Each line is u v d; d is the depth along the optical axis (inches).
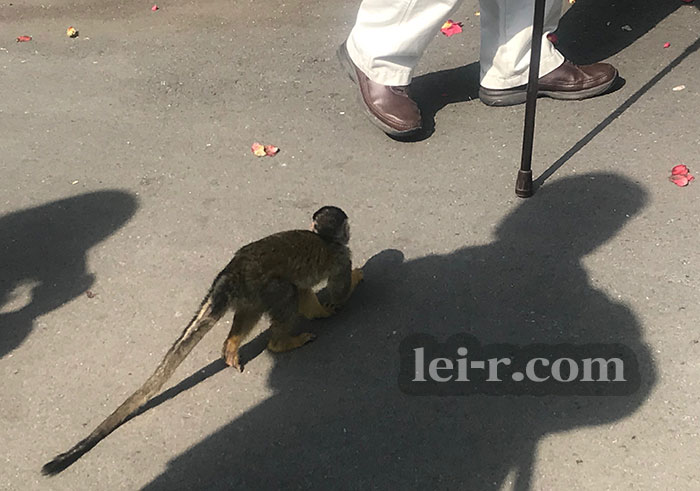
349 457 48.6
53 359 55.2
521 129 72.1
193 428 50.6
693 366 51.3
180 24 93.0
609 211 62.5
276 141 73.3
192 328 48.8
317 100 78.4
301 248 53.1
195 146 73.5
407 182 67.4
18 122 78.2
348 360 53.9
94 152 73.6
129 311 58.1
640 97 74.4
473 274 58.7
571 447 48.0
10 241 64.5
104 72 85.2
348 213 64.7
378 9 69.4
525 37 71.1
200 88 81.7
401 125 70.8
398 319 56.1
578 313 55.2
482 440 48.8
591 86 73.9
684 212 61.7
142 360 54.7
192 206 66.6
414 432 49.5
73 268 61.7
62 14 96.5
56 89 82.9
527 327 54.7
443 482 47.1
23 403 52.6
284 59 85.1
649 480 46.2
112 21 94.6
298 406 51.4
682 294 55.6
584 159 67.8
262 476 48.0
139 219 65.7
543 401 50.4
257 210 65.8
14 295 59.9
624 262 58.3
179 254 62.2
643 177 65.2
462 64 82.2
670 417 48.9
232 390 52.6
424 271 59.3
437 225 62.9
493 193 65.4
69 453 47.2
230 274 49.9
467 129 72.8
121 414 47.9
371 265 60.1
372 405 51.1
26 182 70.5
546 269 58.5
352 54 72.9
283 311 52.7
